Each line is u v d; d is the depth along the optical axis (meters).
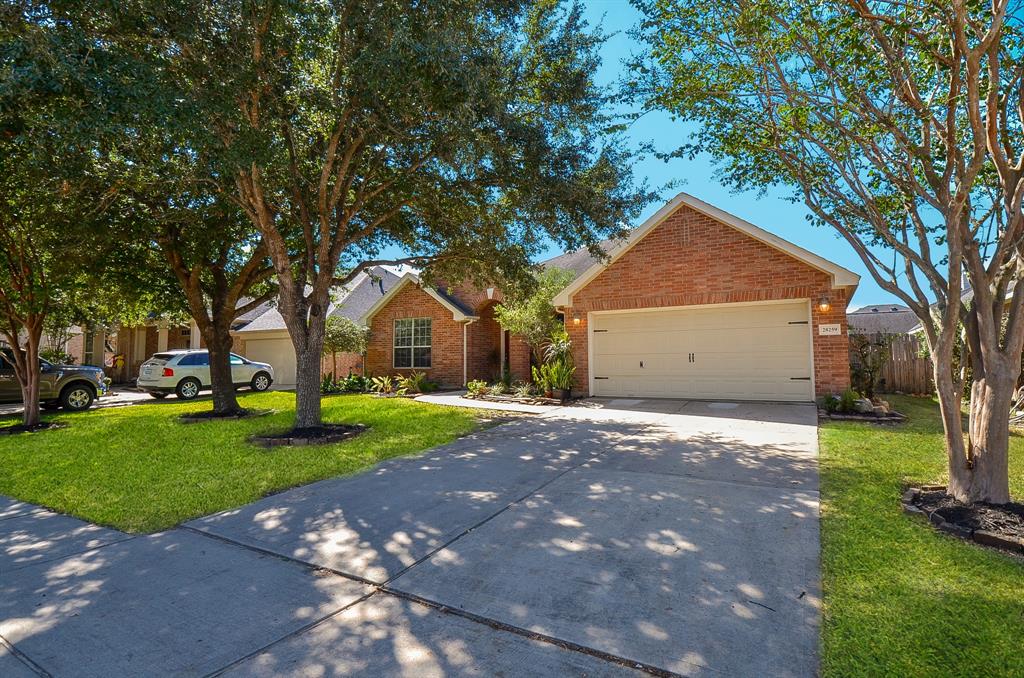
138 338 23.84
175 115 5.00
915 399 12.46
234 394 11.47
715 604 2.83
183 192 8.59
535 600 2.94
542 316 13.96
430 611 2.87
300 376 8.43
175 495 5.21
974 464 4.18
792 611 2.74
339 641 2.61
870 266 4.92
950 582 3.00
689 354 12.09
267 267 11.34
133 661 2.48
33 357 10.08
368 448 7.17
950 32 4.12
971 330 4.34
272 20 6.01
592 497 4.72
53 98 4.71
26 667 2.46
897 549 3.44
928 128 4.58
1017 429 7.88
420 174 8.82
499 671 2.34
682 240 11.95
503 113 6.90
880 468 5.42
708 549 3.52
